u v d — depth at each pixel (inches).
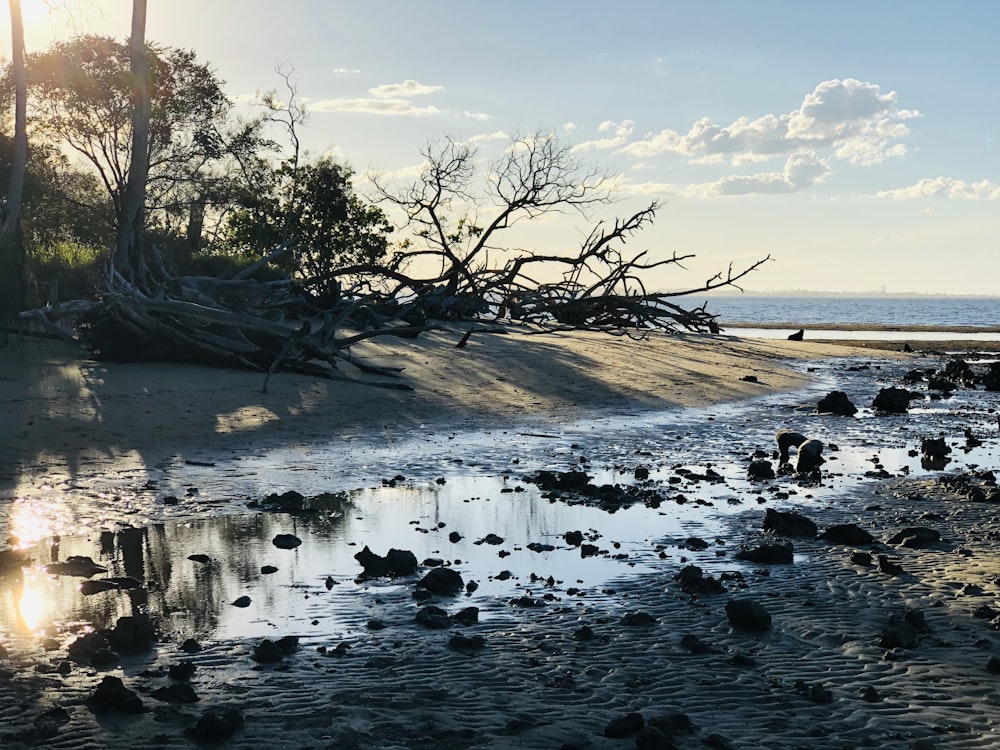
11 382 806.5
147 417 709.9
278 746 225.5
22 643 292.7
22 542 412.2
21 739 228.2
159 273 1247.5
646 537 440.1
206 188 1797.5
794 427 840.3
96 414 706.8
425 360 1095.0
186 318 1026.1
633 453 677.3
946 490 554.9
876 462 660.7
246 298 1261.1
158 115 1727.4
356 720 240.4
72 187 1787.6
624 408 896.3
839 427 850.1
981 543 429.1
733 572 383.6
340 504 498.9
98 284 1030.4
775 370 1354.6
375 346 1183.6
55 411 705.6
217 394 815.1
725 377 1181.7
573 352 1269.7
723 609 334.3
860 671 276.4
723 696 258.2
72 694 254.7
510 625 316.5
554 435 743.1
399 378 963.3
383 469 593.6
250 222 1844.2
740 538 439.8
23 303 1074.1
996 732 234.7
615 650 293.4
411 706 249.9
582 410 868.6
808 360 1621.6
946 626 315.9
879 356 1801.2
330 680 267.1
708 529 457.7
